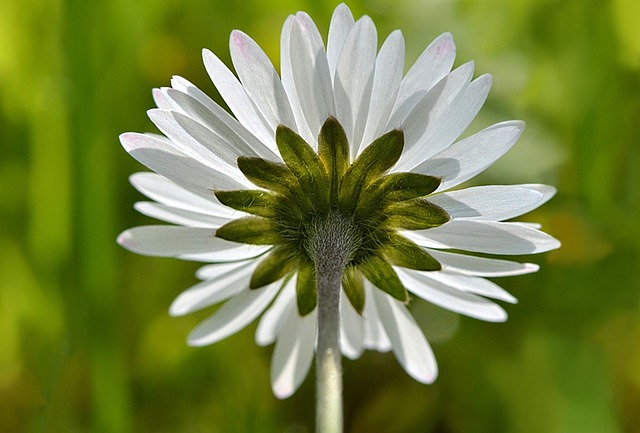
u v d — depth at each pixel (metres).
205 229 0.11
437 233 0.10
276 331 0.11
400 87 0.10
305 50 0.10
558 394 0.13
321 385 0.10
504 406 0.13
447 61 0.10
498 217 0.10
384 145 0.10
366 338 0.11
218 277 0.11
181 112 0.10
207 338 0.11
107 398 0.13
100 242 0.13
